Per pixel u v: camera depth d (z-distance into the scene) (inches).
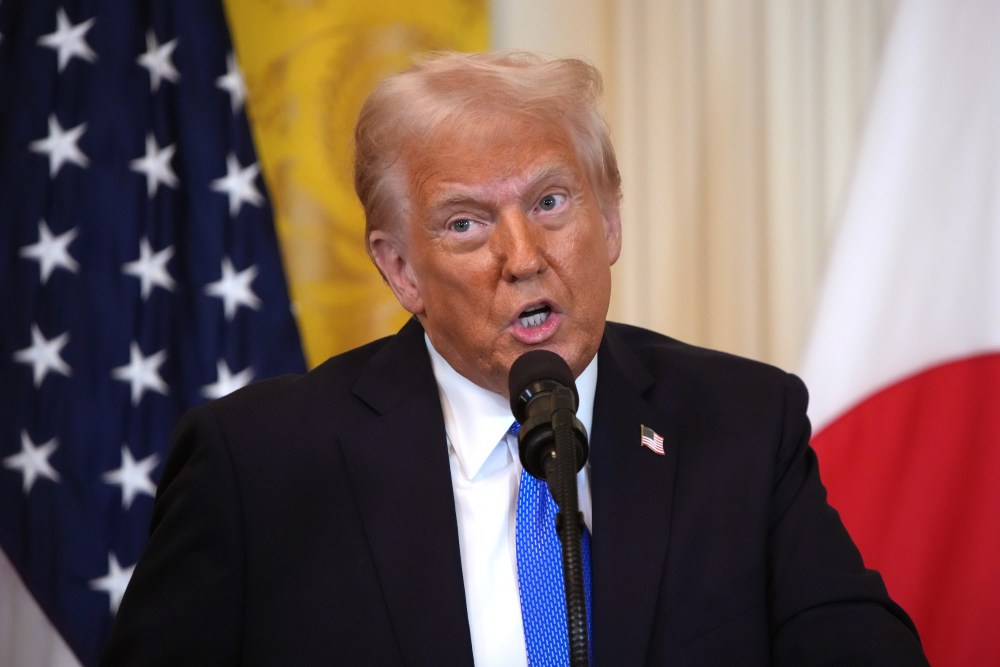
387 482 210.1
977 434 309.9
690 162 419.2
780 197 409.1
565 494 147.0
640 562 199.8
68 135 391.9
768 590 205.8
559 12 423.8
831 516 212.7
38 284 384.5
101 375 383.6
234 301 392.8
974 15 326.3
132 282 388.2
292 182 406.0
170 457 222.2
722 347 414.3
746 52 414.3
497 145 196.2
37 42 395.5
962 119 324.2
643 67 423.5
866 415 323.0
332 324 406.0
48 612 372.2
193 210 392.2
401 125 201.8
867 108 337.7
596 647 193.3
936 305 320.5
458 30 406.9
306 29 407.8
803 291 410.3
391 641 195.6
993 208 316.5
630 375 225.9
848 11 409.7
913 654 190.7
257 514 208.2
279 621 200.2
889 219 327.9
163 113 398.3
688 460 212.7
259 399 224.7
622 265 425.7
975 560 303.6
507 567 206.8
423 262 205.0
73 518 376.2
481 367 205.9
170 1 402.3
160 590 205.0
